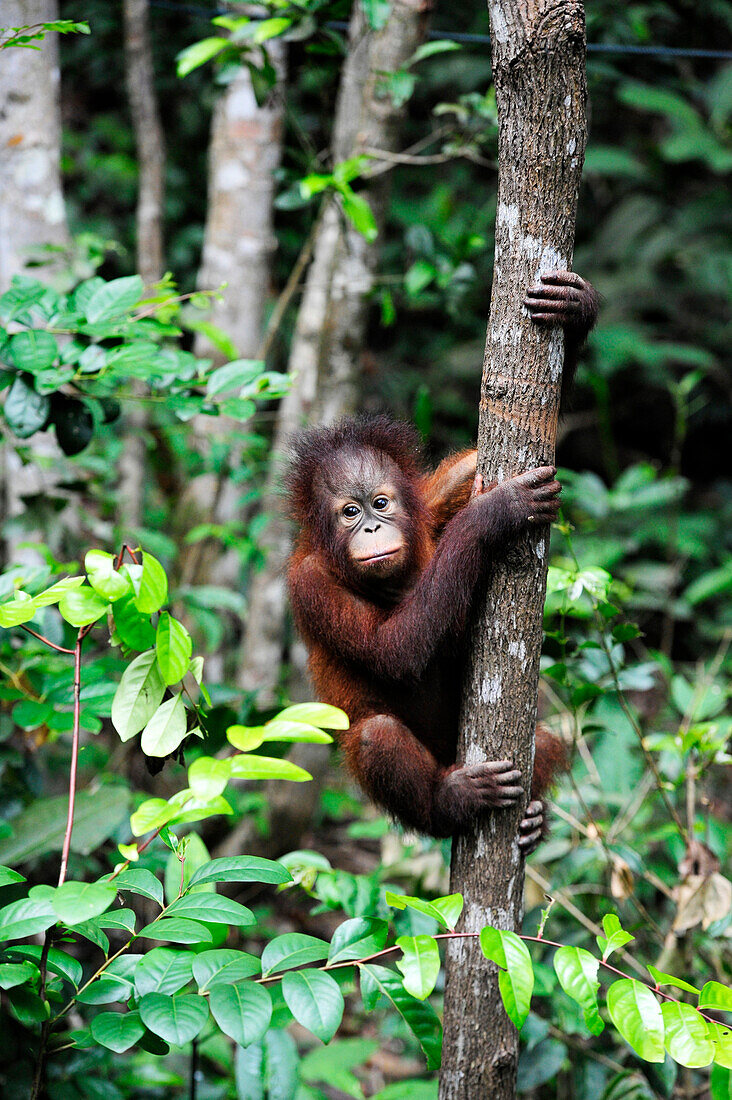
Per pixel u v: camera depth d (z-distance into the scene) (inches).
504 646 141.6
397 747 170.6
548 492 139.9
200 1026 109.7
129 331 177.5
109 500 278.5
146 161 305.7
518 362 138.8
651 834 220.1
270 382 191.2
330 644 182.4
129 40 297.6
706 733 199.9
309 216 287.3
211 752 198.2
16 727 208.1
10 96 244.1
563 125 132.4
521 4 129.6
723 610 448.8
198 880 123.6
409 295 288.2
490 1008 141.0
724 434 578.2
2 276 249.1
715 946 207.6
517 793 142.9
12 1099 149.8
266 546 300.4
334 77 271.4
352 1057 223.3
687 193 605.6
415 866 229.5
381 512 180.4
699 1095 190.7
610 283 585.0
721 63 593.6
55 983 148.1
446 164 552.4
